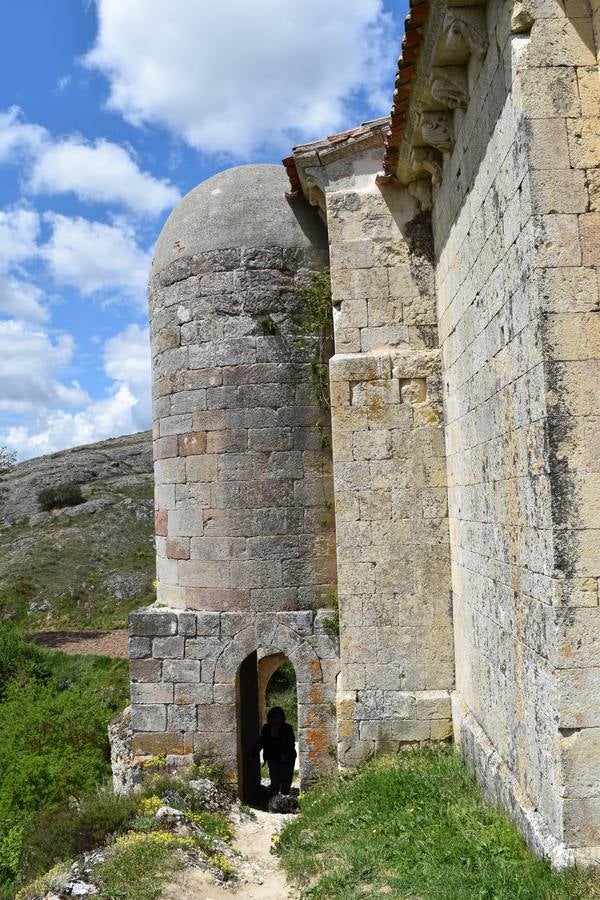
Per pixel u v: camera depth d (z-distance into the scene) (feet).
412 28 24.35
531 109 18.70
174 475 39.40
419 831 23.13
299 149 34.63
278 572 37.14
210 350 38.52
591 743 17.47
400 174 33.09
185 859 24.76
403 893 19.49
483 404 24.52
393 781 27.58
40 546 139.85
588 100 18.74
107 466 193.57
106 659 87.92
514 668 21.68
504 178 20.75
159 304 41.16
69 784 44.52
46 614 115.65
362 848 23.03
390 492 32.78
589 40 18.90
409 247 33.68
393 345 33.37
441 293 32.12
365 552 32.73
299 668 36.45
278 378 37.91
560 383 18.02
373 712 32.17
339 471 32.96
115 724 41.96
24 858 29.53
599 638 17.61
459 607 30.50
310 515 37.45
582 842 17.40
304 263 39.17
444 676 32.17
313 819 28.12
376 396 32.99
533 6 18.92
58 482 180.75
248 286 38.45
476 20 22.12
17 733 50.14
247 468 37.63
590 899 15.92
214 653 37.11
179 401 39.32
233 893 23.90
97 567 132.26
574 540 17.78
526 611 20.24
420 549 32.53
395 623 32.50
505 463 21.93
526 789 20.70
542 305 18.22
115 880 23.00
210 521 37.86
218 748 36.73
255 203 39.70
